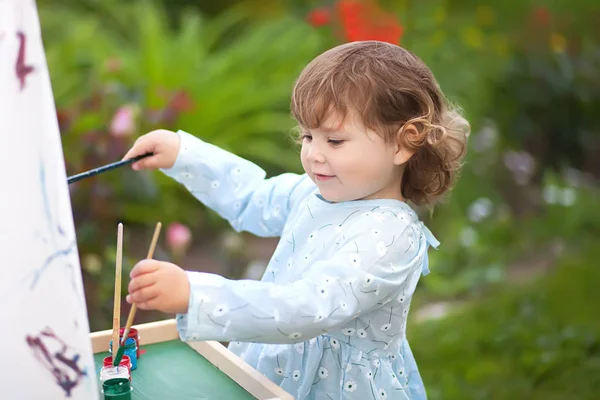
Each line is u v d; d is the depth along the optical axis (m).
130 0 4.54
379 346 1.34
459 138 1.44
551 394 2.47
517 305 3.05
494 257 3.48
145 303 1.08
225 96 3.80
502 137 4.44
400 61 1.33
